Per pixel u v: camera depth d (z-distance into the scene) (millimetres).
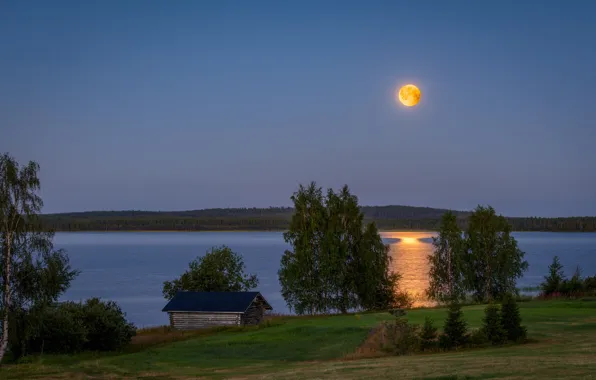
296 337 42812
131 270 158125
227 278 78625
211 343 43656
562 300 60562
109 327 46219
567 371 21141
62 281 42469
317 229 71938
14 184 41250
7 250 40312
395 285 72250
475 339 33531
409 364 26938
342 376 24469
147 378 29719
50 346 43500
